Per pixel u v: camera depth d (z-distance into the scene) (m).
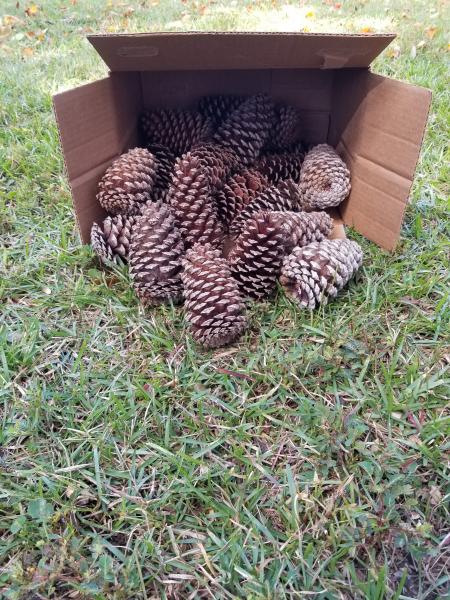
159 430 0.49
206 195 0.67
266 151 0.87
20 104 1.09
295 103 0.88
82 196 0.66
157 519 0.43
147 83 0.86
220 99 0.87
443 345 0.57
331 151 0.79
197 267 0.58
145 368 0.55
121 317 0.60
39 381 0.54
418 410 0.50
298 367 0.54
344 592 0.39
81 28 1.61
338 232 0.73
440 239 0.72
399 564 0.40
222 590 0.39
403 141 0.63
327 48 0.63
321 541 0.41
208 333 0.55
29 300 0.64
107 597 0.38
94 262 0.68
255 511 0.43
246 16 1.68
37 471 0.46
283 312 0.61
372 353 0.56
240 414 0.50
